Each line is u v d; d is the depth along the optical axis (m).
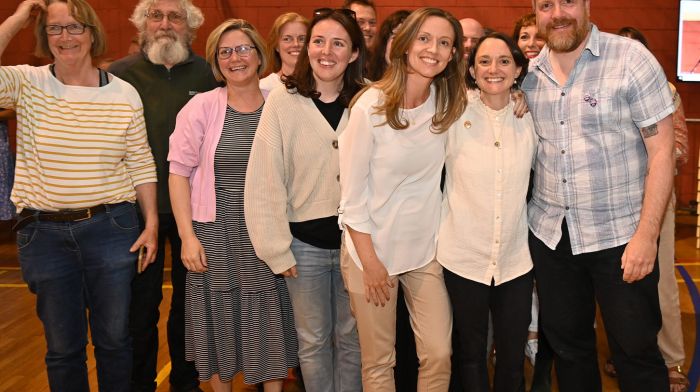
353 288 2.40
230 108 2.67
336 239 2.56
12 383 3.42
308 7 7.63
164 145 3.05
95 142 2.48
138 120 2.63
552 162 2.38
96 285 2.55
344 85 2.56
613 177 2.31
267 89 2.89
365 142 2.25
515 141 2.36
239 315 2.71
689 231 7.34
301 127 2.49
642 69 2.24
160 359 3.77
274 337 2.66
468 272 2.38
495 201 2.34
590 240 2.34
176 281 3.17
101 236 2.51
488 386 2.49
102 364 2.62
